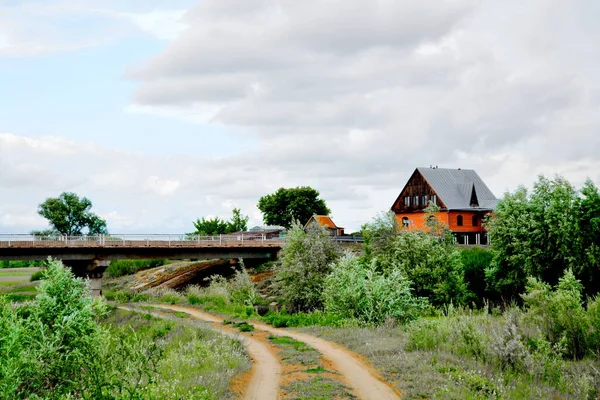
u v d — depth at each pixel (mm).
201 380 14922
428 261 40406
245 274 49812
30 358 9797
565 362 18297
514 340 17375
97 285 58156
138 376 10578
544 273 41875
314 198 124312
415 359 17781
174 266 73062
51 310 11992
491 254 47531
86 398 9836
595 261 38531
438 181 79188
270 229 97812
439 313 34500
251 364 19297
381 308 29172
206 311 42125
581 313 20406
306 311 42062
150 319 37188
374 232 44531
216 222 109438
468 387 14164
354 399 13844
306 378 16375
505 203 45000
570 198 40938
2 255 52781
